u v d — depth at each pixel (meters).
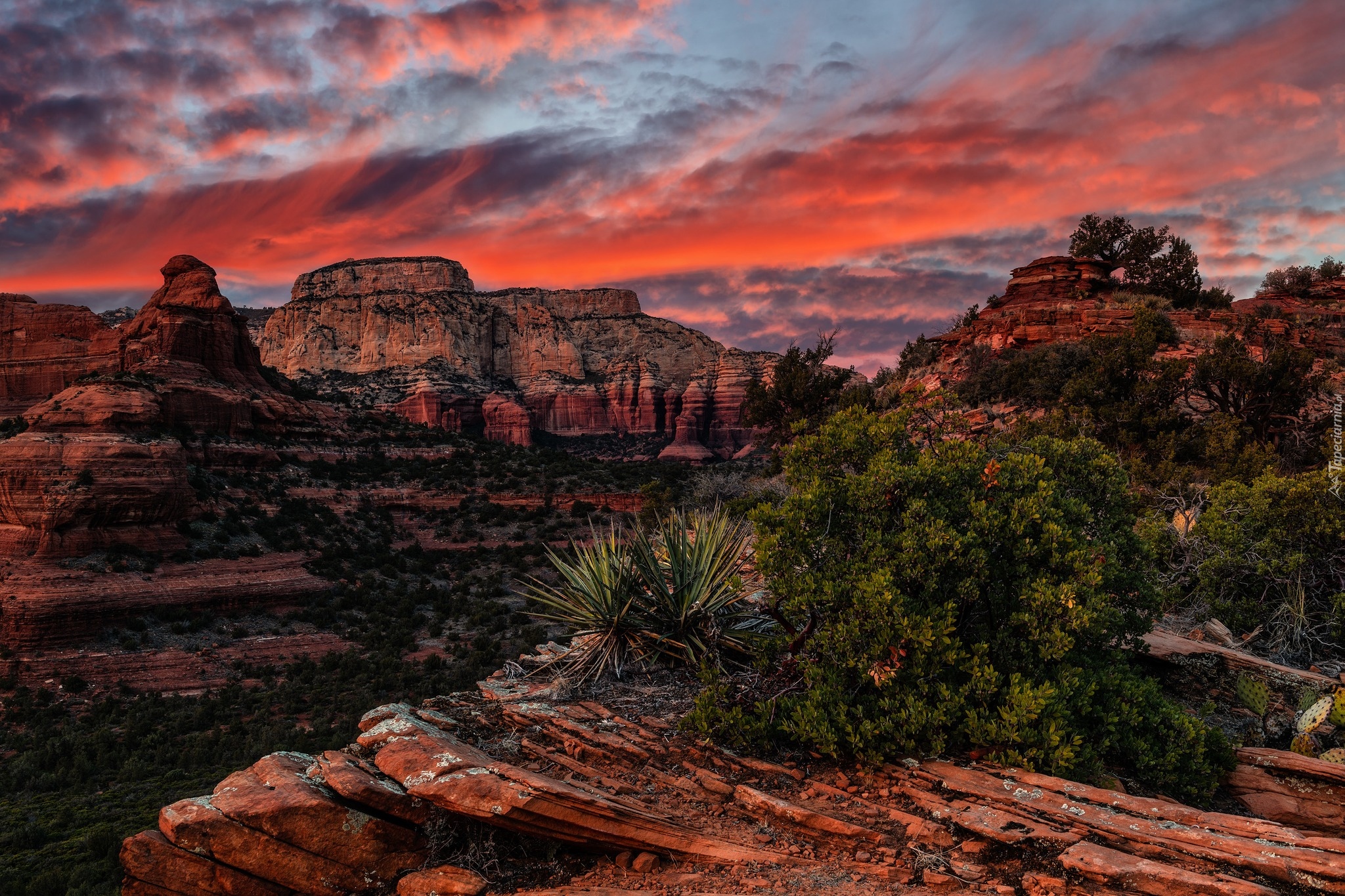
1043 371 36.59
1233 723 8.36
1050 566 6.78
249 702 45.00
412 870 5.57
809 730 6.15
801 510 7.03
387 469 93.75
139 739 37.94
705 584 8.12
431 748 5.98
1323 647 10.94
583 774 6.04
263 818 5.32
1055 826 5.20
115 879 18.66
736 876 5.05
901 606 6.29
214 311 91.44
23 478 59.69
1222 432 26.31
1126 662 7.78
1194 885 4.40
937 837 5.23
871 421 7.93
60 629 51.78
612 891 4.98
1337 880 4.43
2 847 22.88
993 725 6.01
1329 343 44.91
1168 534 13.45
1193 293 53.44
